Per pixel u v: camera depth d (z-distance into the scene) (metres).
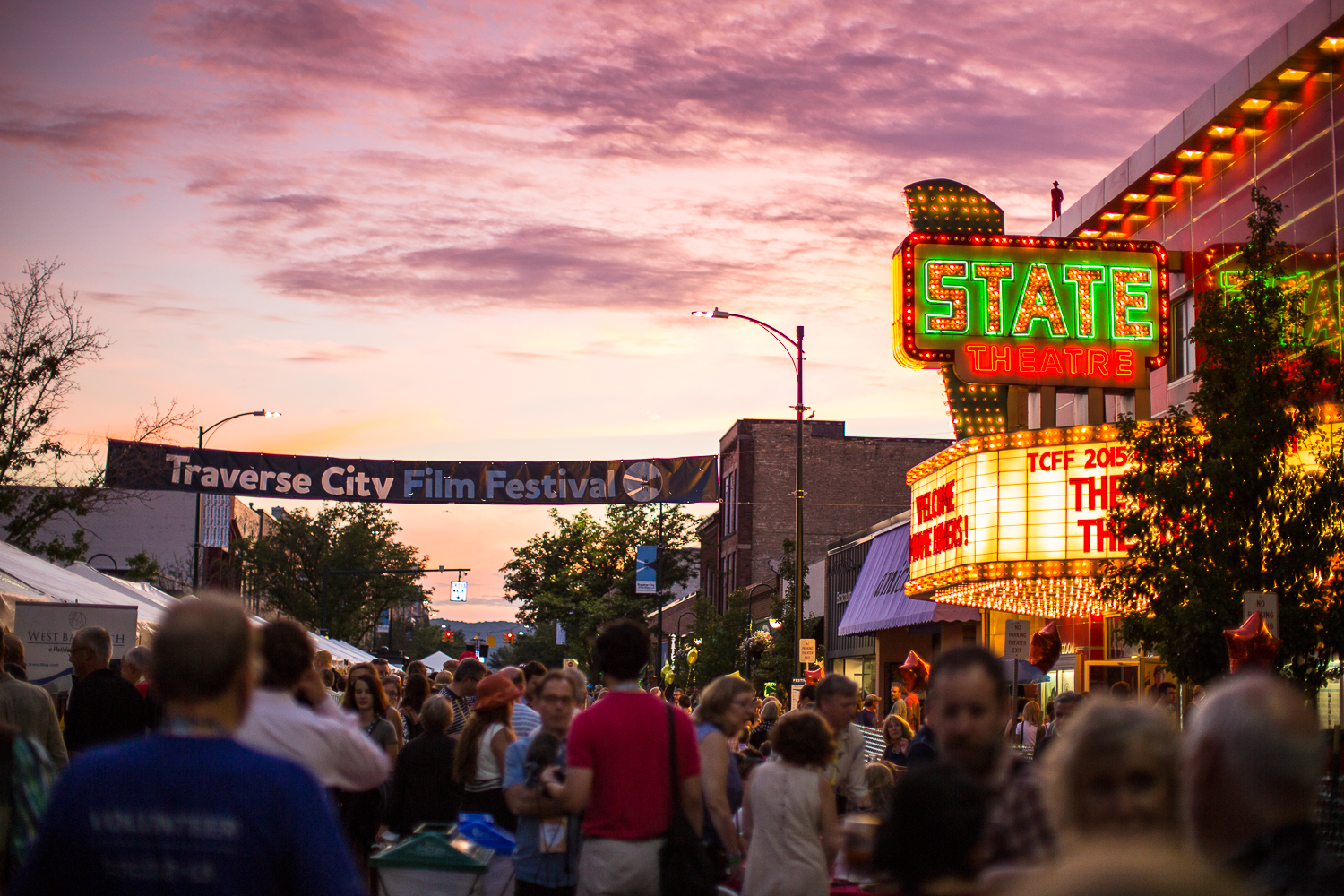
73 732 10.12
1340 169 20.39
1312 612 14.63
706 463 38.16
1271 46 21.41
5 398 31.58
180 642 3.33
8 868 5.03
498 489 38.22
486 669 13.45
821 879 7.00
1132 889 1.62
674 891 6.67
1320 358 15.65
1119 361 23.59
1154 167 25.73
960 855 3.53
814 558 65.06
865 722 21.14
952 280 23.56
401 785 9.93
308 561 86.88
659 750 6.86
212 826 3.13
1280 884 3.13
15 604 14.35
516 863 7.66
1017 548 22.84
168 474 37.25
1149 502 15.48
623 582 91.56
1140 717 2.94
